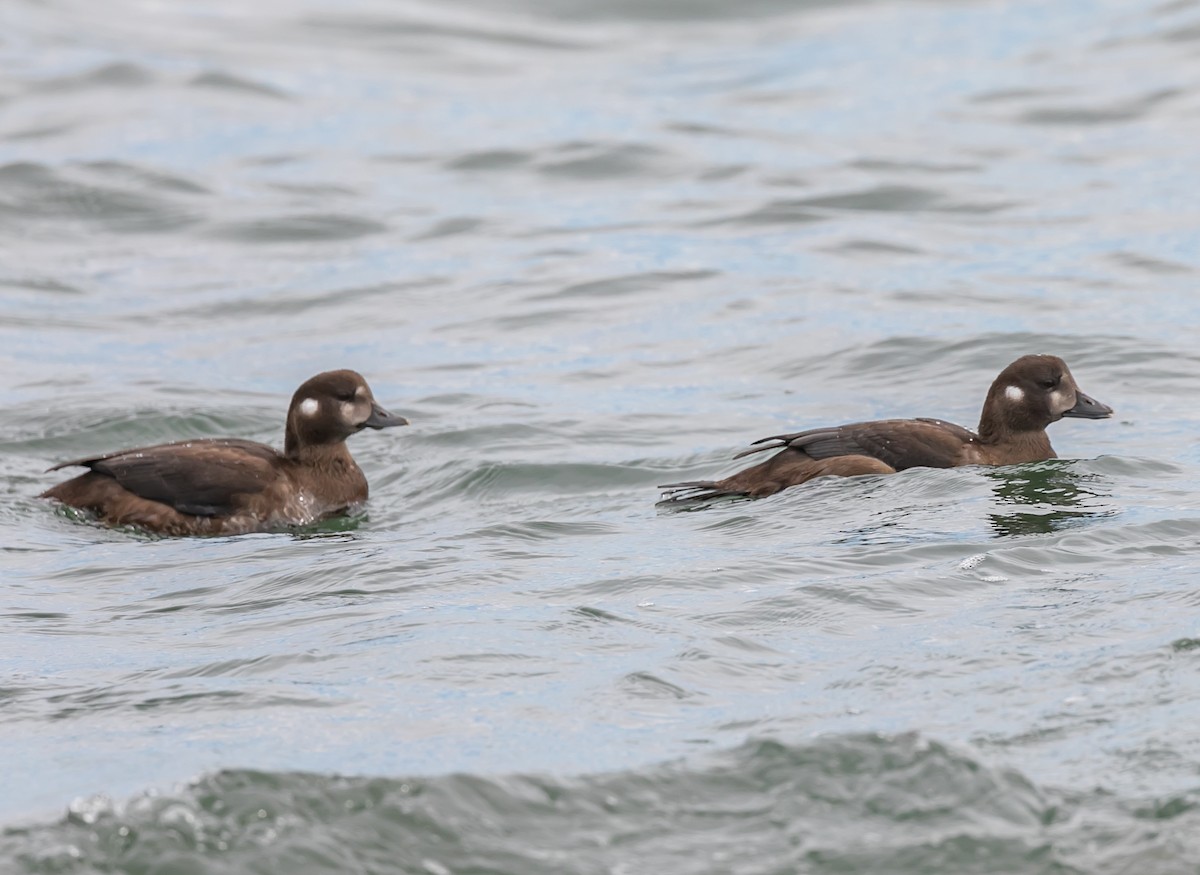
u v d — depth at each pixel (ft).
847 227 77.10
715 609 33.58
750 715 27.63
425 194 85.25
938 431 46.03
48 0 127.85
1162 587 33.40
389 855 23.32
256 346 64.13
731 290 69.00
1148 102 96.43
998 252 72.59
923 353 59.98
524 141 94.53
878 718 27.32
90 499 45.37
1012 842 23.61
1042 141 90.99
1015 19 121.49
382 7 127.54
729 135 94.94
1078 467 44.83
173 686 30.14
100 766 26.27
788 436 46.32
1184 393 54.19
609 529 41.70
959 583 34.60
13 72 107.76
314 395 46.47
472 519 44.52
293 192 85.30
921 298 66.49
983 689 28.37
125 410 55.62
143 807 24.16
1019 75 105.40
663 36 122.01
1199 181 81.92
